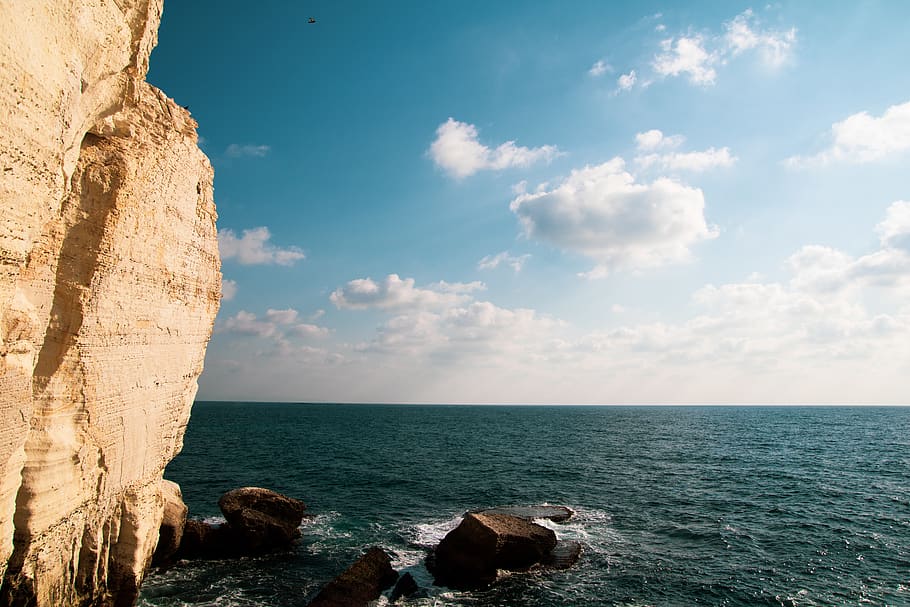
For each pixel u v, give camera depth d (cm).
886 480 4425
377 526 3080
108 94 1334
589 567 2388
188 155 1822
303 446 7181
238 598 2098
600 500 3722
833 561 2450
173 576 2288
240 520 2581
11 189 962
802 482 4344
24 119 966
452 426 12262
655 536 2852
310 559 2528
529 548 2353
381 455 6241
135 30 1352
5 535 1080
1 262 976
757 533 2884
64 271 1318
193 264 1930
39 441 1255
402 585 2128
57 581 1334
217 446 6894
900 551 2573
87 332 1371
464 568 2239
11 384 1056
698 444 7631
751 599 2066
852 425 12344
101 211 1387
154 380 1731
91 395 1412
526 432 10269
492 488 4153
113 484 1548
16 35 920
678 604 2033
